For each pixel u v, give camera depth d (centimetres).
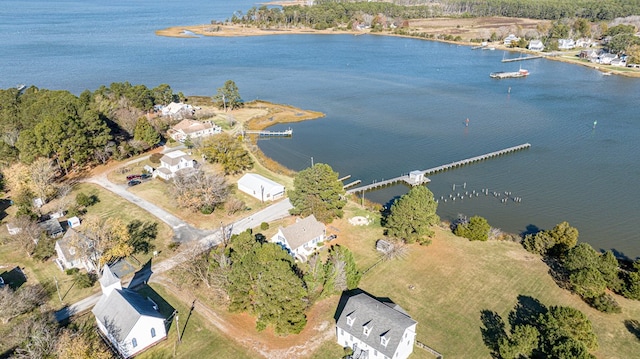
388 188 10981
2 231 8494
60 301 6556
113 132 13350
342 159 12675
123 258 7588
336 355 5656
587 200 10175
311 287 6688
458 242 8288
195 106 17538
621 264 7725
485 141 13950
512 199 10300
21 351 5366
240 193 10294
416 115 16650
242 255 6700
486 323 6197
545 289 6919
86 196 9638
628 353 5659
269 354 5669
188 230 8588
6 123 12562
